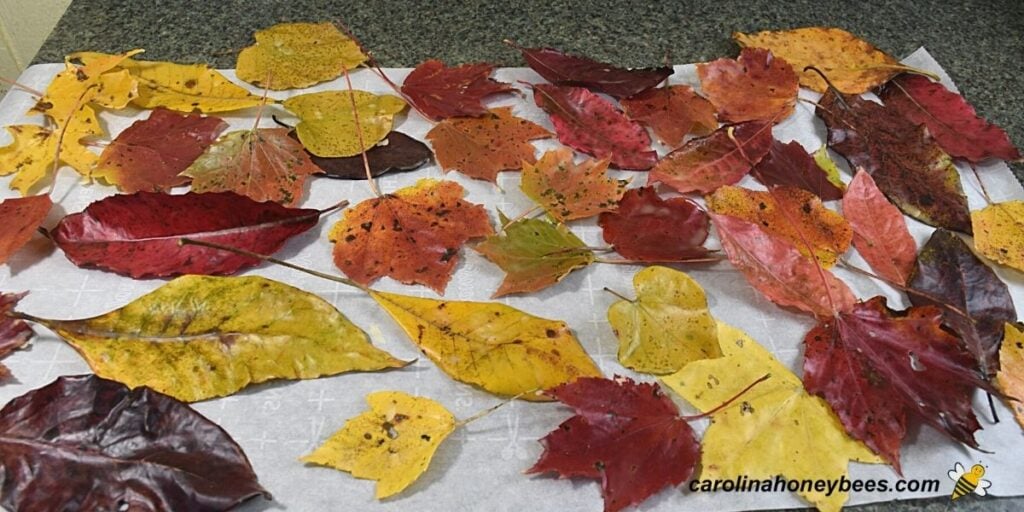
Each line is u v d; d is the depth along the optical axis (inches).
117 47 25.7
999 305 20.6
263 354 19.4
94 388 18.4
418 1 27.6
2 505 17.5
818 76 25.2
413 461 18.5
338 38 25.3
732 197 22.1
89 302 20.4
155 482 17.7
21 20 31.2
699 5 27.7
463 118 23.7
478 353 19.6
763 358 19.8
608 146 23.3
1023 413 19.5
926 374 19.4
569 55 24.9
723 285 21.3
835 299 20.4
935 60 26.1
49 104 23.4
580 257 21.1
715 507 18.3
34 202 21.2
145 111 23.8
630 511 18.2
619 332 20.0
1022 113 25.0
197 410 19.1
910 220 22.5
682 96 24.3
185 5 27.0
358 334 19.8
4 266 20.9
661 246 21.4
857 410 19.1
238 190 22.0
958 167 23.6
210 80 24.2
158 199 20.8
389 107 23.7
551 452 18.4
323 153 22.8
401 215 21.6
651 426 18.7
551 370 19.5
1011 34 27.1
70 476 17.7
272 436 18.9
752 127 23.2
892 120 23.8
